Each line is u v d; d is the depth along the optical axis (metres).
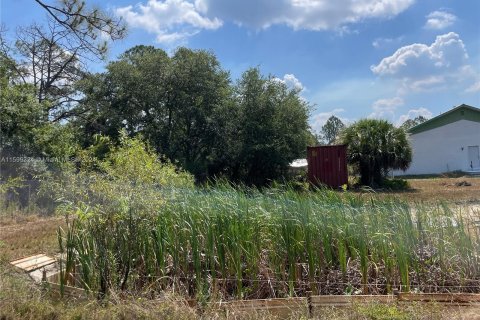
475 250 5.53
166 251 5.50
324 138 69.56
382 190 18.77
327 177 21.14
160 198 5.52
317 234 5.50
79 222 5.40
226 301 5.07
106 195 5.32
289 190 6.50
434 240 5.62
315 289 5.37
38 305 4.57
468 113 33.56
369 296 4.90
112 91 26.14
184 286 5.33
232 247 5.39
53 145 15.32
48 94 24.84
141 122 25.92
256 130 24.80
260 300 4.89
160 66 25.39
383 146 20.80
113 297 4.90
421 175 33.12
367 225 5.54
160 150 24.58
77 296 5.13
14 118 14.95
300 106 25.66
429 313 4.34
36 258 6.90
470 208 7.75
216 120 24.77
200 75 25.25
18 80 23.84
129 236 5.38
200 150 26.02
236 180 24.91
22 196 12.85
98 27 6.55
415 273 5.48
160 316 4.45
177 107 25.08
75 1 6.34
